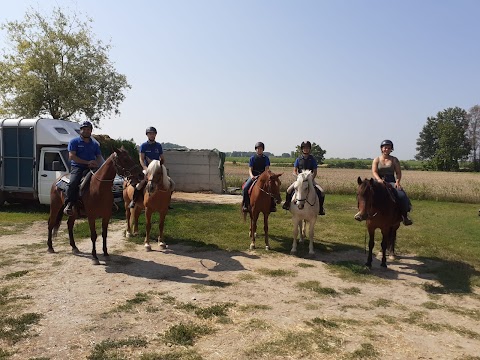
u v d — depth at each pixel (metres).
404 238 10.29
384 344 4.30
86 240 9.16
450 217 14.31
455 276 7.02
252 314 5.05
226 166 55.94
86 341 4.19
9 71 25.45
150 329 4.53
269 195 8.30
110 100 29.58
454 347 4.29
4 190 13.54
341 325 4.78
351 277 6.83
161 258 7.73
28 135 13.07
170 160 22.84
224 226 10.98
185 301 5.45
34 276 6.45
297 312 5.18
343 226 11.74
